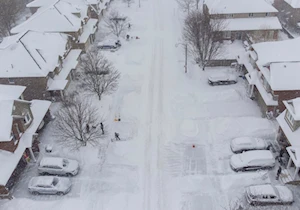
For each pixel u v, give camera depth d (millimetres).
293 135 34906
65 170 35750
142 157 38188
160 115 45156
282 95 41188
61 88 47344
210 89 50969
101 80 48750
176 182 34719
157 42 67812
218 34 57031
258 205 31297
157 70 57000
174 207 31922
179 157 38094
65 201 33156
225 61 56750
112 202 32719
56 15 60031
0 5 74250
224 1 64375
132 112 45938
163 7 88312
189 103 47531
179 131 42031
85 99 48344
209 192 33344
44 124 44156
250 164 35156
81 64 57656
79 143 39594
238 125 41906
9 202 33281
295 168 34656
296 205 31422
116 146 39719
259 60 45812
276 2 77438
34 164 38062
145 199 32938
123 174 36031
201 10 74500
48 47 50188
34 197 33938
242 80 52906
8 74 45719
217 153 38438
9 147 34688
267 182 34031
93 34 68938
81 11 67312
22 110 37125
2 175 32719
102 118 44562
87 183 35250
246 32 62594
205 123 43281
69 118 40094
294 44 46812
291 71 41219
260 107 46000
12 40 50062
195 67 57531
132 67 58281
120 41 68875
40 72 45875
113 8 89000
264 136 40375
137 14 84312
